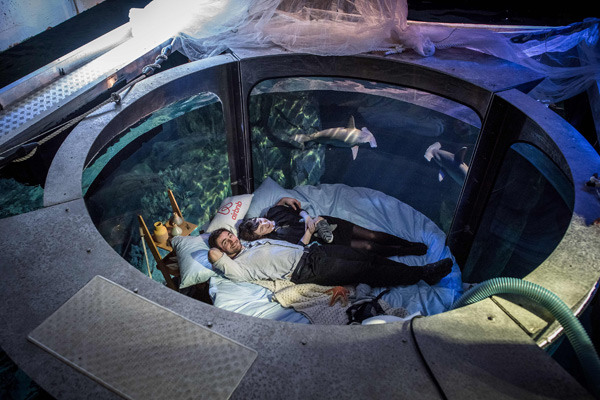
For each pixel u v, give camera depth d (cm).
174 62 530
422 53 414
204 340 177
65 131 363
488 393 156
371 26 433
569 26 448
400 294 396
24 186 347
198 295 421
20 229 230
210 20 446
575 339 170
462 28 449
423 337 176
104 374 167
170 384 163
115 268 212
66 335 181
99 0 682
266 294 386
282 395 158
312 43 425
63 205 247
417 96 489
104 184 391
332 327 183
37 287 201
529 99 344
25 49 553
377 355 171
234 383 162
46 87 363
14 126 326
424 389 159
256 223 430
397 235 478
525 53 426
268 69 434
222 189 525
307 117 536
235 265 386
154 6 452
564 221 308
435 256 451
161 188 467
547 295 177
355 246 441
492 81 370
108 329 183
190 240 406
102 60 389
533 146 338
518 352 171
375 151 555
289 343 176
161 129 451
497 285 187
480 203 420
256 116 520
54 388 164
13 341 179
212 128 475
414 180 545
